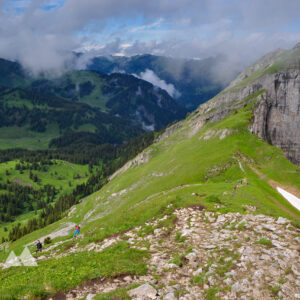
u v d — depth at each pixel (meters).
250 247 17.48
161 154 168.88
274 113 152.00
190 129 192.75
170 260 16.98
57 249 30.72
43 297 13.67
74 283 14.84
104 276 15.54
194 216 28.11
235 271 14.61
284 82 160.12
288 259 15.32
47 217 197.12
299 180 68.56
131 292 13.16
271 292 12.21
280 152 90.00
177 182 86.31
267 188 61.03
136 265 16.61
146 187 101.75
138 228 28.75
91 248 24.80
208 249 18.59
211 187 54.72
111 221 39.81
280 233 20.09
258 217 25.33
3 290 14.29
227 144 104.00
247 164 82.75
